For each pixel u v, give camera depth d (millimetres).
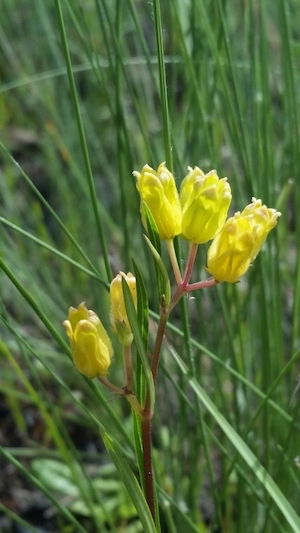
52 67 476
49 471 359
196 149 277
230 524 293
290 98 265
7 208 470
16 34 508
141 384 193
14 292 431
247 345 314
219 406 301
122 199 271
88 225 432
